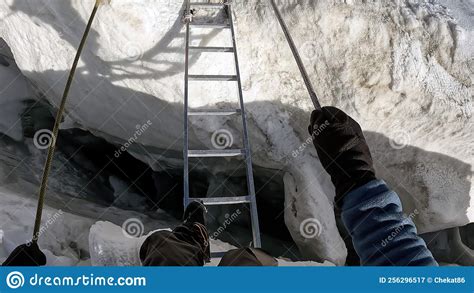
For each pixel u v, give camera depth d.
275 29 3.62
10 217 3.75
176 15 3.70
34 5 4.13
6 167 5.07
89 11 3.77
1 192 4.19
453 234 4.12
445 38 3.45
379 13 3.51
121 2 3.61
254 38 3.66
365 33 3.50
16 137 5.59
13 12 4.34
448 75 3.44
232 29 3.50
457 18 3.54
